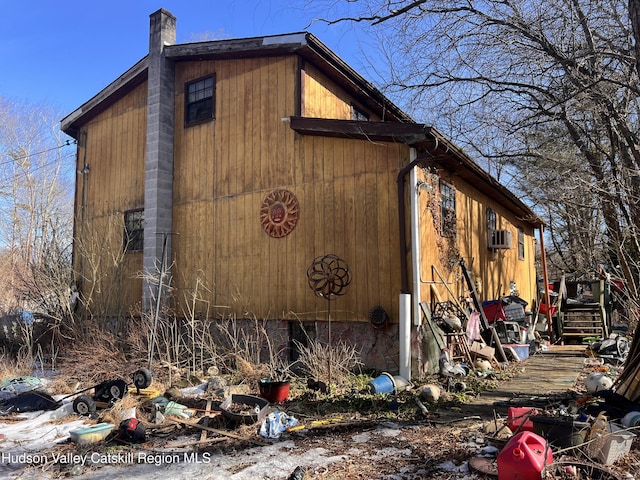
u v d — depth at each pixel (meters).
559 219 17.61
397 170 8.05
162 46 11.03
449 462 4.22
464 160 8.77
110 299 10.45
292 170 9.22
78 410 6.17
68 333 10.34
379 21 8.53
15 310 12.28
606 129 9.41
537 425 4.27
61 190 28.25
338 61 9.76
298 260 8.98
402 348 7.45
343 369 7.77
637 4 5.45
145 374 6.96
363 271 8.23
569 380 7.61
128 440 5.10
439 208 8.92
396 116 11.49
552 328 13.81
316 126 8.50
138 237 11.50
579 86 8.30
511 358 9.72
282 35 9.19
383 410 5.96
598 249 13.20
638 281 9.30
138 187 11.64
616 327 13.70
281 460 4.44
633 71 7.95
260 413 5.50
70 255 12.87
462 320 8.88
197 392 7.25
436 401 6.18
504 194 12.08
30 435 5.51
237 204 9.95
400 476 3.99
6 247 26.25
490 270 12.24
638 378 5.49
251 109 9.95
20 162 26.64
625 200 8.63
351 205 8.45
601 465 3.78
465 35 8.91
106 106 12.73
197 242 10.52
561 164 10.03
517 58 8.95
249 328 9.46
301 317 8.84
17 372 9.02
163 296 10.45
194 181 10.72
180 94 11.17
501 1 8.66
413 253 7.75
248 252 9.68
